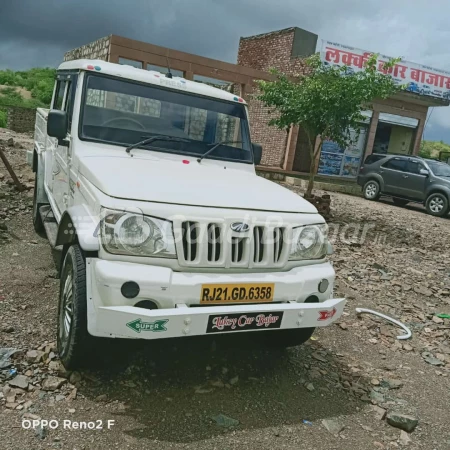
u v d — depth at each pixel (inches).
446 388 167.8
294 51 813.2
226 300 128.5
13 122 1188.5
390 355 188.2
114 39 574.2
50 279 204.8
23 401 125.3
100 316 116.7
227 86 712.4
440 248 416.2
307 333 160.9
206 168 175.3
